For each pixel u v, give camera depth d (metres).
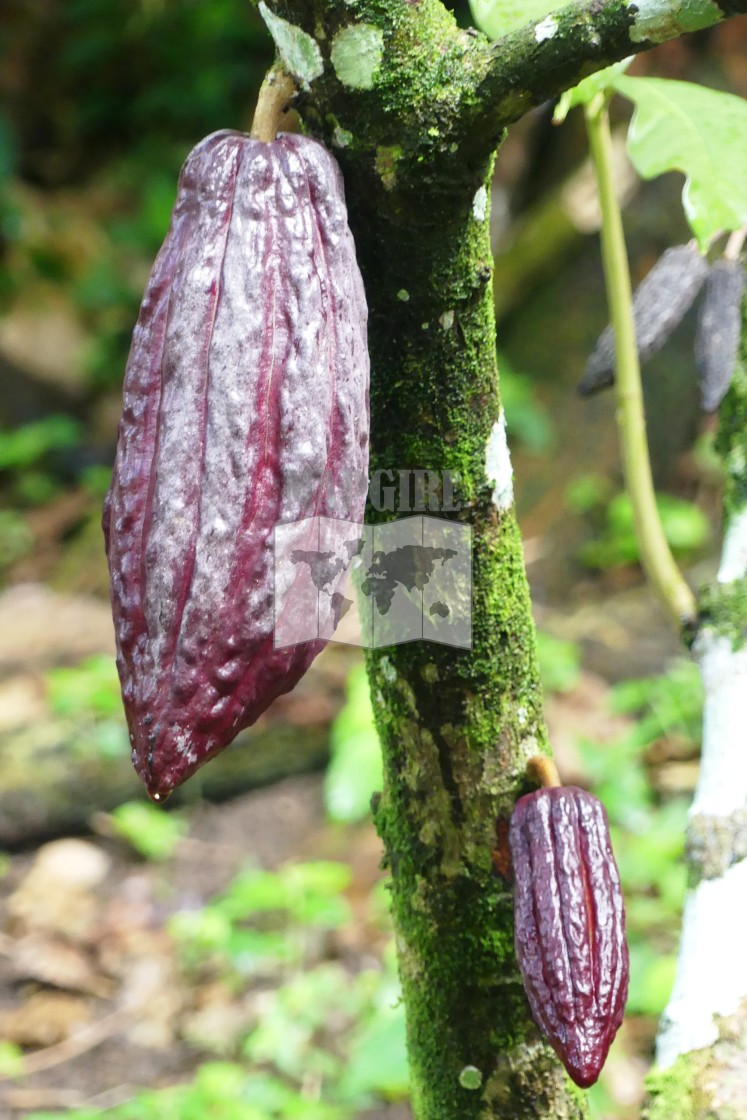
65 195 6.52
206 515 1.19
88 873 3.17
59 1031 2.66
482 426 1.27
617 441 4.69
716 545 4.42
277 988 2.76
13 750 3.40
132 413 1.20
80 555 4.83
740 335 1.47
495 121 1.21
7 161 6.11
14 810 3.28
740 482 1.45
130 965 2.87
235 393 1.19
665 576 1.46
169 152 6.54
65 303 5.94
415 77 1.21
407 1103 2.40
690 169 1.41
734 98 1.42
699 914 1.34
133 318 5.91
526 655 1.31
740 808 1.35
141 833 3.21
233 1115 2.18
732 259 1.48
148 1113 2.21
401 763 1.32
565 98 1.38
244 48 6.54
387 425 1.27
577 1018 1.25
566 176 5.25
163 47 6.50
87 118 6.64
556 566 4.45
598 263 4.96
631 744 3.31
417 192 1.22
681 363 4.63
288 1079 2.50
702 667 1.40
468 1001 1.33
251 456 1.19
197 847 3.28
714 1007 1.31
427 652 1.29
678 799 3.20
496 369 1.28
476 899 1.32
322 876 2.74
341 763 3.01
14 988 2.81
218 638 1.18
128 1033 2.66
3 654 4.02
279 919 2.99
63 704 3.54
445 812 1.31
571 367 4.88
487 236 1.25
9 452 5.22
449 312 1.25
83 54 6.50
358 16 1.21
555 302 4.98
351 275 1.21
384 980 2.59
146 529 1.19
